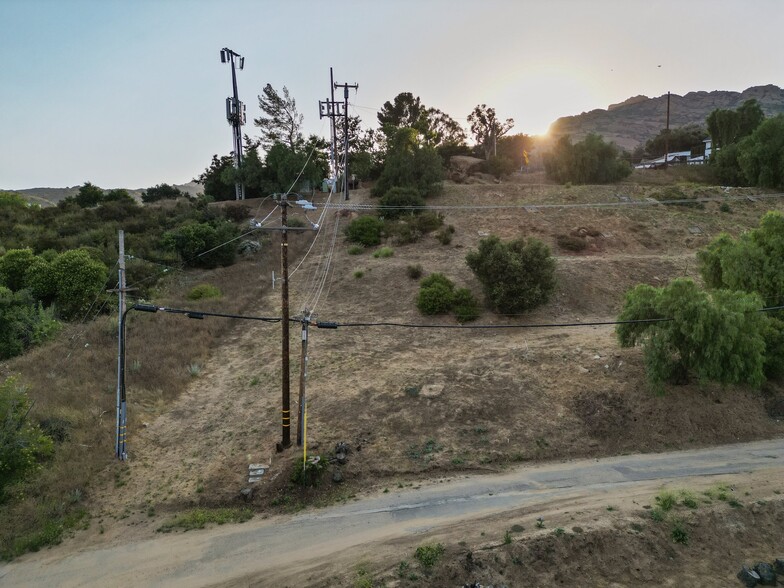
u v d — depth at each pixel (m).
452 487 15.73
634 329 20.09
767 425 19.00
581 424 18.62
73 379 21.42
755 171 50.00
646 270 32.38
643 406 19.16
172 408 20.55
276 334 26.41
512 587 11.94
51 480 15.92
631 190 49.09
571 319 26.89
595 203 45.25
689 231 39.78
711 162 58.81
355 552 12.95
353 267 34.28
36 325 25.86
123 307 17.47
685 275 31.86
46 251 33.41
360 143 67.62
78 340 25.30
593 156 52.66
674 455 17.42
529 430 18.31
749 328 18.81
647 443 18.06
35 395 19.56
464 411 18.95
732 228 40.41
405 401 19.50
